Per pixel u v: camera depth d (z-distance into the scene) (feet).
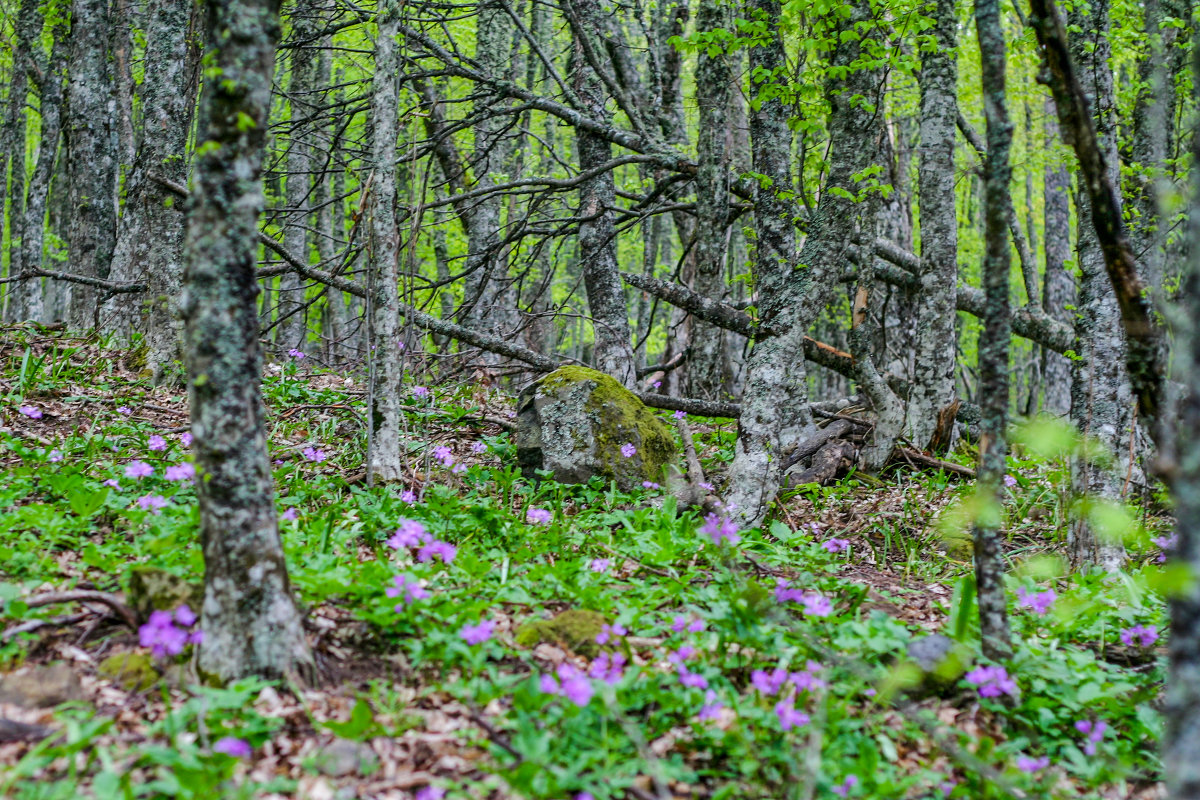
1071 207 57.00
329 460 22.41
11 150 55.36
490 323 46.62
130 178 33.53
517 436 23.76
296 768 9.54
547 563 16.90
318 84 57.57
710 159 33.58
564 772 9.47
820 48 23.32
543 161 61.93
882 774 10.12
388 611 12.39
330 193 63.67
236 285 10.79
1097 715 12.29
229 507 10.76
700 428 33.19
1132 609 15.83
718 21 32.09
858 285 26.73
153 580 11.97
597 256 36.45
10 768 9.04
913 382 28.35
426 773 9.63
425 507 18.60
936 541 21.70
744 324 32.27
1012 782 10.01
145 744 9.69
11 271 65.98
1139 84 23.81
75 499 15.67
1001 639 12.87
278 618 10.97
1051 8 12.08
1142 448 23.02
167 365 26.73
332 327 56.95
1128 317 12.26
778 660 12.50
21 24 53.88
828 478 25.93
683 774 9.77
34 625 11.84
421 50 39.34
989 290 12.83
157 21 26.30
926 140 27.35
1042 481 26.22
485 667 11.64
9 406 22.39
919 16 22.67
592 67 36.86
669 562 16.93
